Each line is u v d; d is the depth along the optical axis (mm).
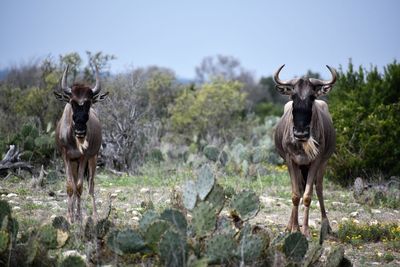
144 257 24344
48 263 23516
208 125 73750
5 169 47812
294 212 33469
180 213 24469
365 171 50906
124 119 56500
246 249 22938
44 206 36938
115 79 61000
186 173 51094
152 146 60438
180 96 78000
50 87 66750
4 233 22547
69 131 34781
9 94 70688
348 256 29250
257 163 53531
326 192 48156
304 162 33156
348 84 59156
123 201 40000
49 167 51094
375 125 51344
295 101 31781
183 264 21922
